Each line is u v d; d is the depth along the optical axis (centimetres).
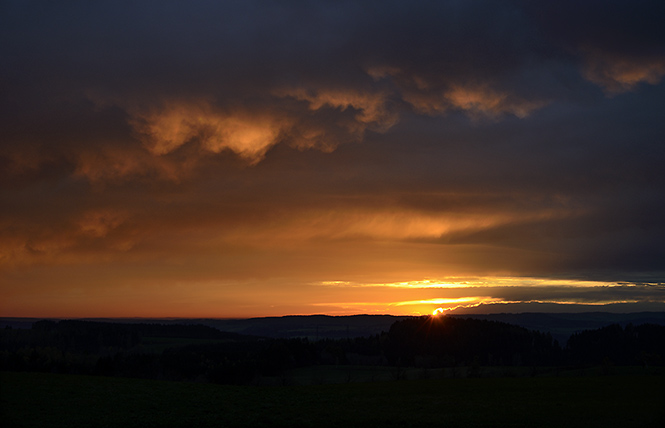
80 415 3988
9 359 9606
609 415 4009
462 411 4319
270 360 11750
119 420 3872
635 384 5731
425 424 3809
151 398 4819
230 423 3847
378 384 6309
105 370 10169
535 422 3800
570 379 6419
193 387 5622
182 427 3697
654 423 3694
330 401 4928
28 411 4009
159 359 11412
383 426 3756
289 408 4528
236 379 10181
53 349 11794
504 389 5600
